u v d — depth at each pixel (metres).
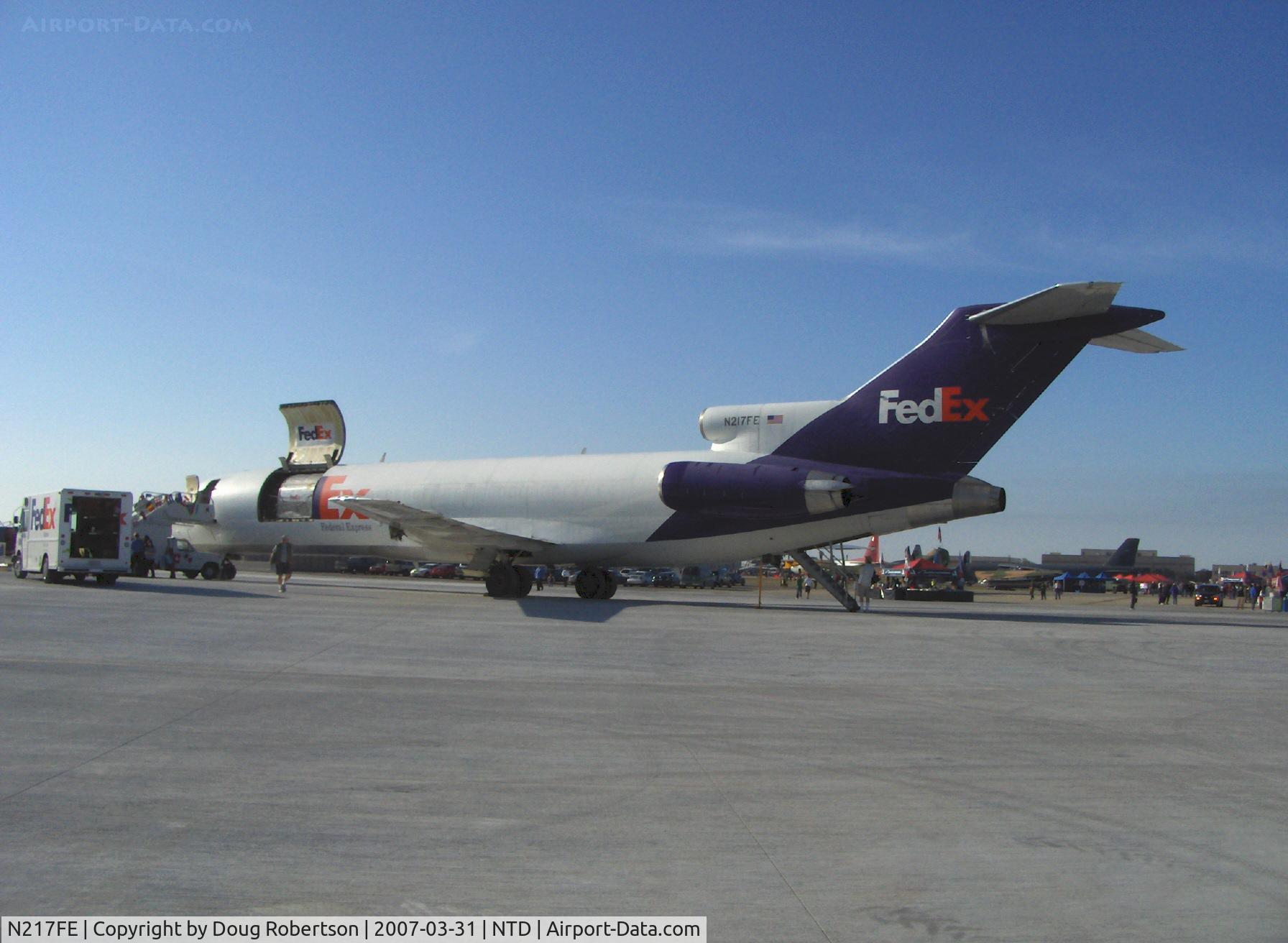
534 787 7.11
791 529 23.30
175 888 5.10
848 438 23.02
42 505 29.12
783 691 11.54
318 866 5.43
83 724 8.88
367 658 13.46
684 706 10.46
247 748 8.11
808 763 8.01
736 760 8.04
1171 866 5.66
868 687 11.95
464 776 7.37
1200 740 9.13
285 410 33.25
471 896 5.07
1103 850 5.92
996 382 21.50
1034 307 20.14
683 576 70.56
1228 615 32.09
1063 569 92.81
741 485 23.20
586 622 18.56
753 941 4.59
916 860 5.71
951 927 4.78
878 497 22.20
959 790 7.23
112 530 28.00
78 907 4.85
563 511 25.94
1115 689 12.04
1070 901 5.12
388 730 8.93
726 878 5.37
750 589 65.44
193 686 10.91
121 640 14.41
